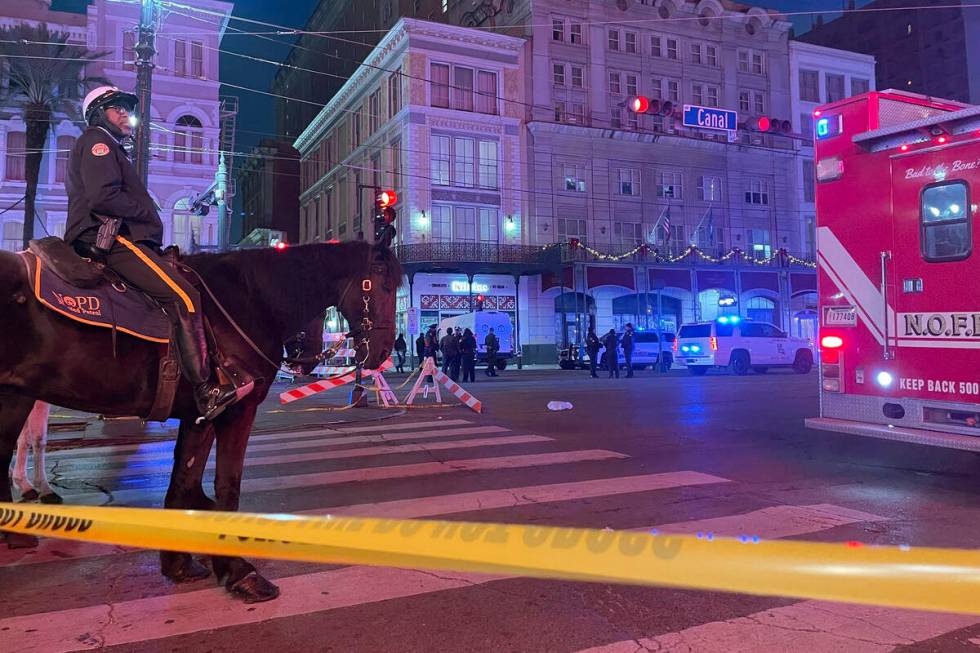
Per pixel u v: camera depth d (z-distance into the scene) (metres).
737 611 3.32
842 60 44.97
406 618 3.23
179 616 3.24
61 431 10.13
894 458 7.47
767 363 24.91
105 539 2.12
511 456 7.55
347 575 3.84
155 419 3.43
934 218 5.95
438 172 34.72
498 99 36.34
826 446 8.24
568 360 31.19
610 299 38.56
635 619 3.22
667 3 40.38
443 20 46.28
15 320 3.09
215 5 32.53
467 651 2.88
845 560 1.35
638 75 39.47
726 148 41.38
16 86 28.05
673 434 9.24
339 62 60.44
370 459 7.43
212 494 6.01
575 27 38.28
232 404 3.51
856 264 6.58
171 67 31.75
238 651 2.88
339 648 2.91
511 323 33.47
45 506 2.25
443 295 35.16
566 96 37.84
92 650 2.88
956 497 5.63
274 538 1.90
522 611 3.32
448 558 1.65
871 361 6.45
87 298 3.19
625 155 38.91
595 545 1.56
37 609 3.33
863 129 6.50
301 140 52.28
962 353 5.73
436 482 6.22
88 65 29.95
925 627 3.12
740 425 10.14
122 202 3.34
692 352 24.98
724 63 41.56
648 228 39.31
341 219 43.69
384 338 4.08
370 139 38.72
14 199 29.91
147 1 13.62
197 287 3.54
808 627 3.12
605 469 6.81
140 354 3.31
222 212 19.45
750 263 39.69
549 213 37.06
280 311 3.84
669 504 5.34
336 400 15.42
